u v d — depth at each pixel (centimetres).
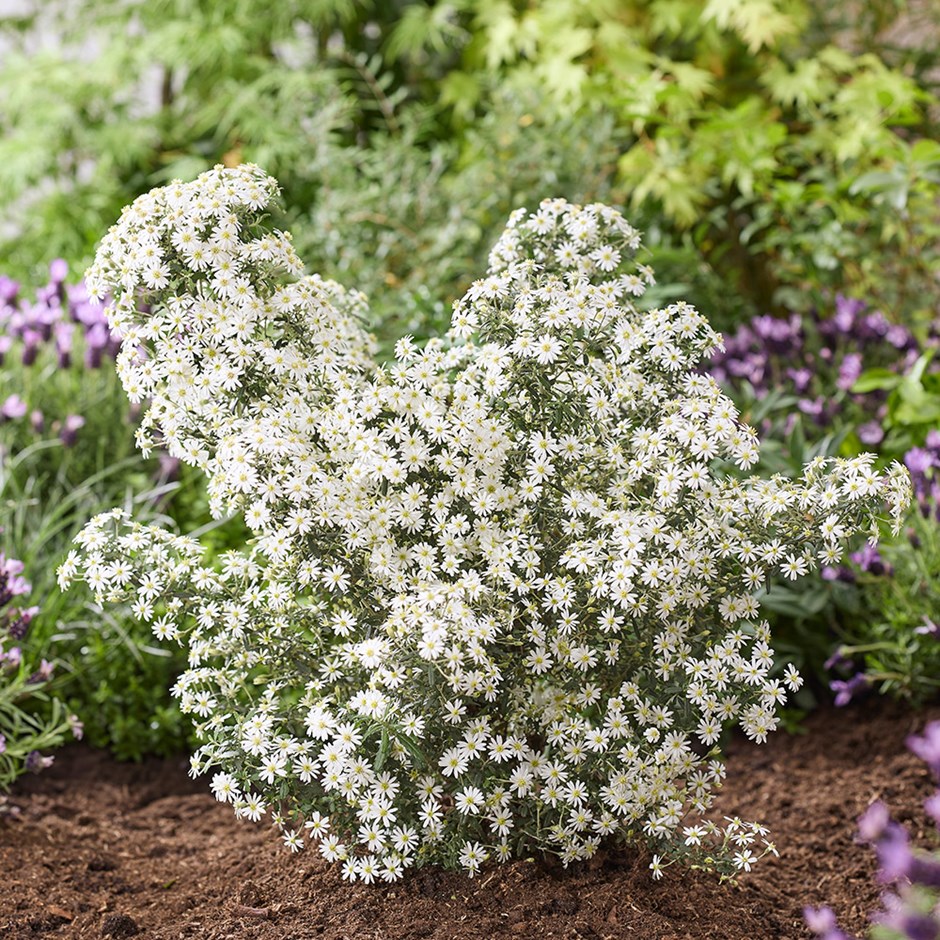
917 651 345
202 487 396
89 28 631
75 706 346
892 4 574
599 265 250
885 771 323
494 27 553
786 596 345
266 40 616
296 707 235
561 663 229
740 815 302
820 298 470
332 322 245
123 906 250
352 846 232
